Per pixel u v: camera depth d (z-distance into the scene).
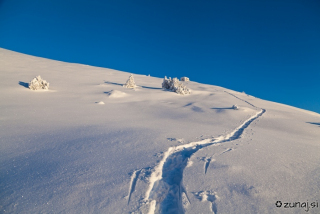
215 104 9.28
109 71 21.00
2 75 11.02
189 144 4.21
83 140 4.10
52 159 3.25
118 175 2.90
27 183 2.60
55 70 15.76
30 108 6.33
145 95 10.30
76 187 2.59
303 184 2.84
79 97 8.66
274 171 3.17
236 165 3.32
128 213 2.22
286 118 7.53
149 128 5.12
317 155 3.92
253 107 9.12
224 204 2.40
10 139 3.89
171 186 2.91
